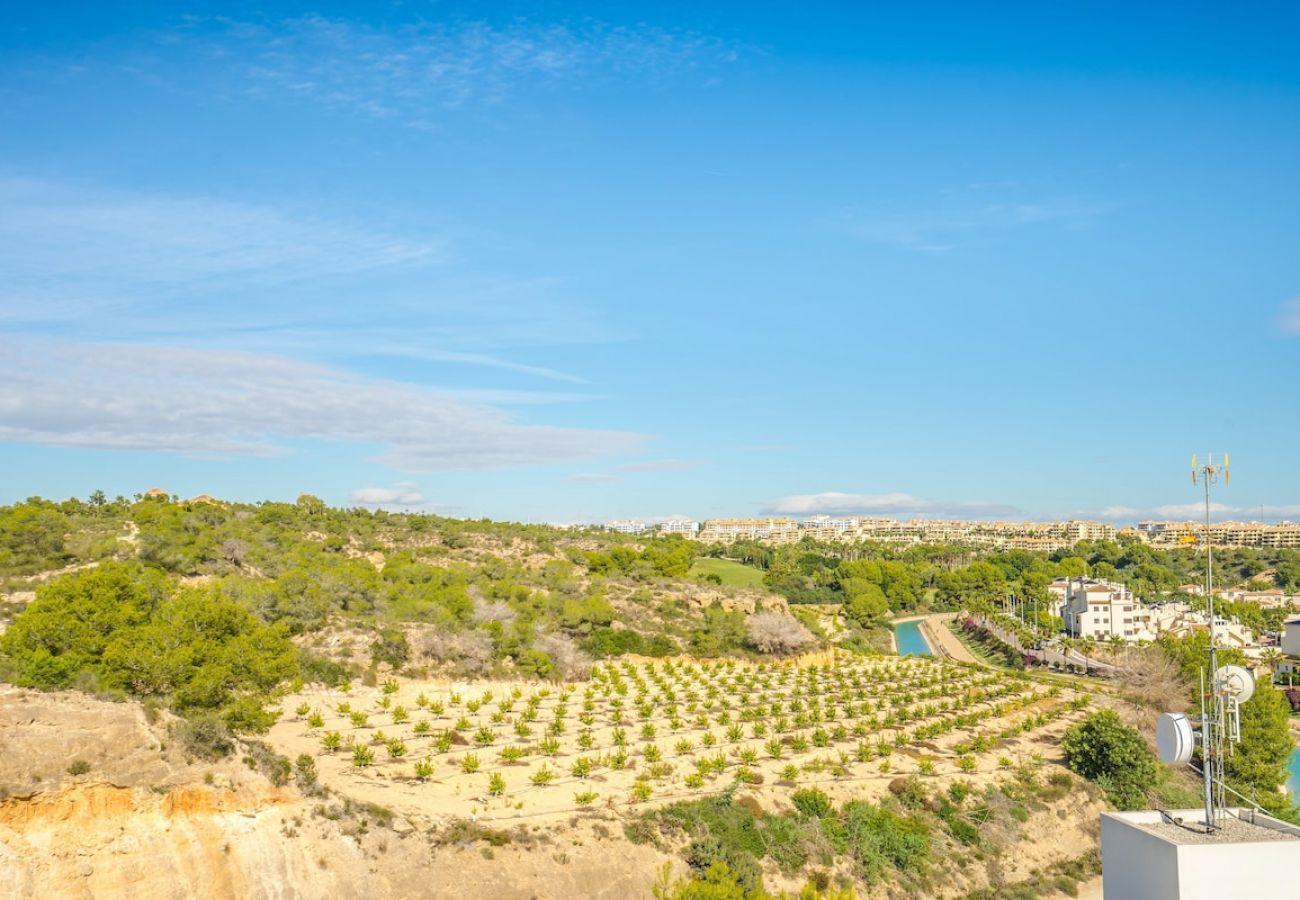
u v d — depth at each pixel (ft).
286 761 158.81
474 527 589.32
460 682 279.49
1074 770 253.85
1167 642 332.80
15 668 177.78
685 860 173.58
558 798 187.62
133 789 131.75
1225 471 111.24
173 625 200.64
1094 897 199.11
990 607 653.30
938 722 286.87
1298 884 85.56
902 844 197.67
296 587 304.09
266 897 133.08
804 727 277.64
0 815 120.16
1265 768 228.02
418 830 155.02
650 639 372.79
